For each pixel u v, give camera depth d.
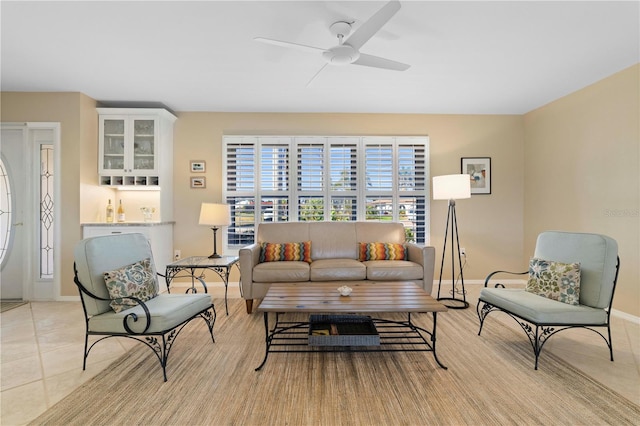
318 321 2.37
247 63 2.92
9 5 2.06
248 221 4.32
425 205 4.39
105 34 2.42
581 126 3.49
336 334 2.13
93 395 1.77
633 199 2.93
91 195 3.80
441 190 3.46
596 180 3.30
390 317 3.03
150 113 3.92
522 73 3.11
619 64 2.91
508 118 4.43
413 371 2.01
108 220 3.96
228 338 2.56
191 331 2.72
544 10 2.12
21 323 2.91
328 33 2.41
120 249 2.32
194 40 2.52
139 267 2.33
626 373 1.98
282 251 3.55
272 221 4.31
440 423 1.53
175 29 2.36
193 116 4.30
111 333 2.00
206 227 4.32
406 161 4.38
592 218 3.35
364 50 2.67
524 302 2.21
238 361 2.16
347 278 3.20
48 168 3.66
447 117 4.41
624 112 3.00
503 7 2.09
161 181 3.99
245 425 1.52
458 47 2.62
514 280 4.43
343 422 1.54
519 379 1.92
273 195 4.33
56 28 2.34
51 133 3.64
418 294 2.36
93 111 3.83
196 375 1.98
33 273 3.64
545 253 2.56
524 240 4.43
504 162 4.43
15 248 3.64
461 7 2.09
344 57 2.19
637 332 2.65
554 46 2.59
